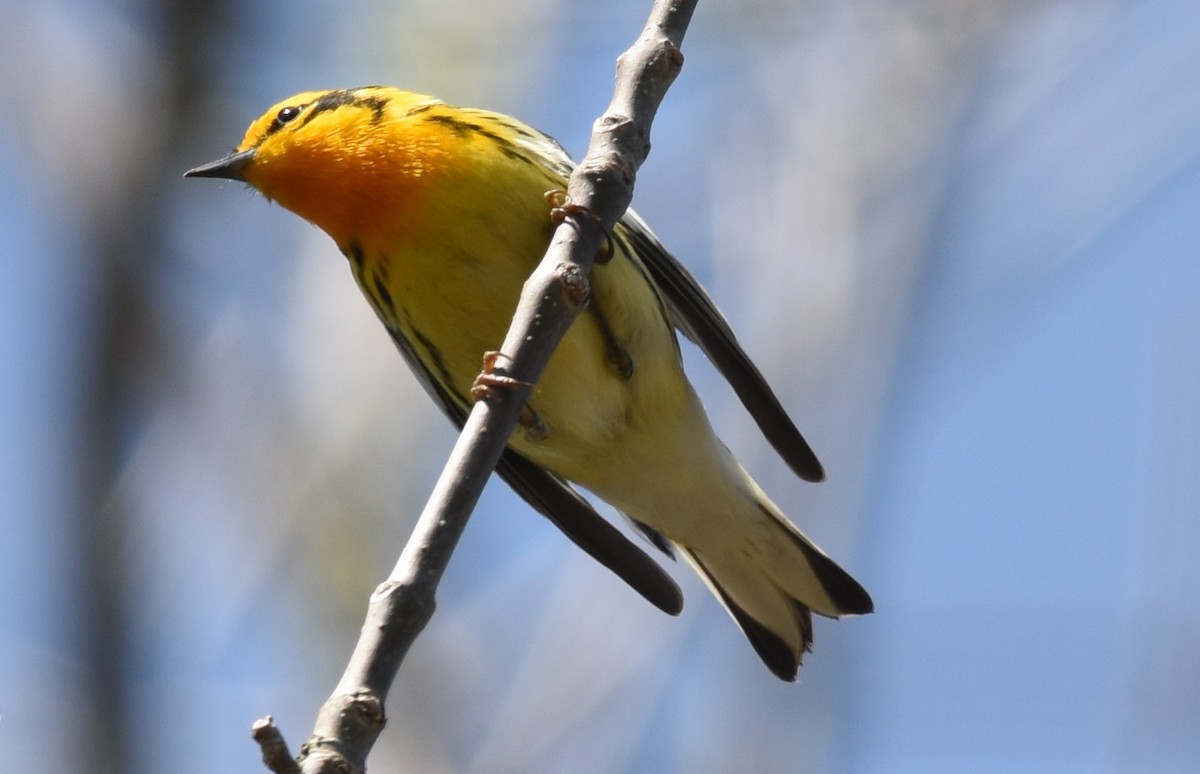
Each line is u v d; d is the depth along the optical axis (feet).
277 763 18.08
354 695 19.38
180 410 42.70
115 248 39.45
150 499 39.70
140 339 39.78
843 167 46.75
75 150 40.27
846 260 45.39
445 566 21.15
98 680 37.45
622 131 25.08
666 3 26.17
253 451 45.60
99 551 38.14
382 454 46.96
